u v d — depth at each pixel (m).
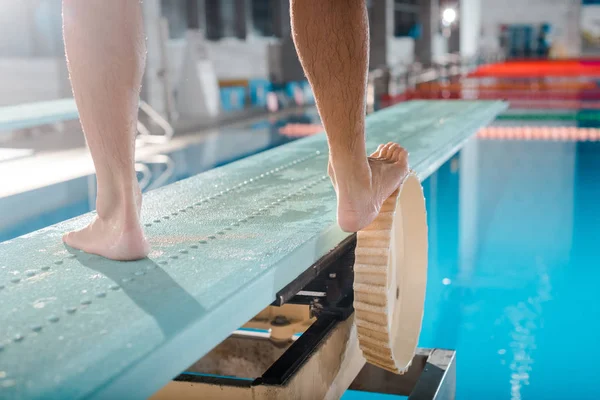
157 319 0.83
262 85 10.63
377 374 1.66
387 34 13.80
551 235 3.30
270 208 1.42
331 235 1.30
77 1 0.96
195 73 8.60
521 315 2.28
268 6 12.30
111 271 1.01
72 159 5.03
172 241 1.17
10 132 6.39
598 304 2.37
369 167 1.17
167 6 10.05
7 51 6.62
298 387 1.20
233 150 5.98
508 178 4.80
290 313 1.69
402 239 1.54
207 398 1.24
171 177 4.65
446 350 1.64
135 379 0.72
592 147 6.17
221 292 0.91
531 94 12.41
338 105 1.09
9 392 0.67
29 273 1.02
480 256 2.98
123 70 0.99
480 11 25.70
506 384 1.79
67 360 0.73
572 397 1.71
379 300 1.20
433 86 13.23
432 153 2.12
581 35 26.42
